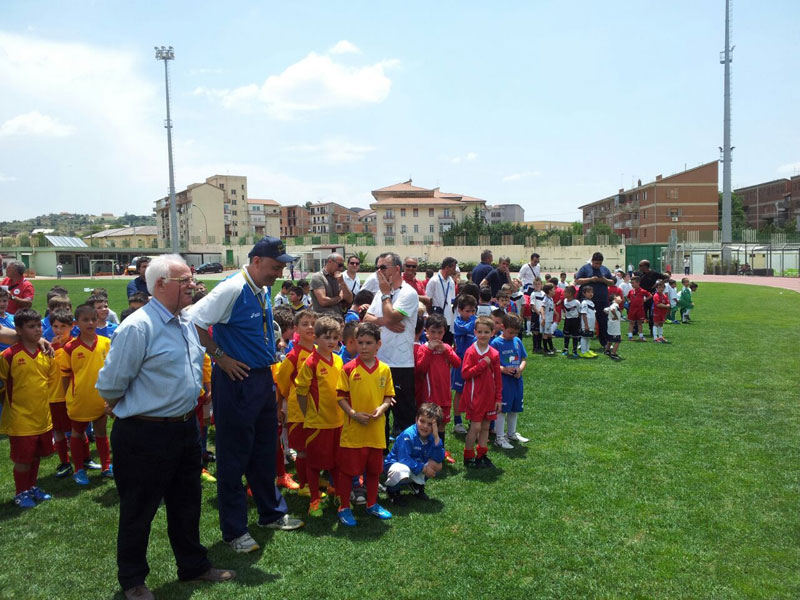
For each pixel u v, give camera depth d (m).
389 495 4.65
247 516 4.34
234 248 70.94
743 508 4.39
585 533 4.04
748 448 5.72
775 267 49.03
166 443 3.32
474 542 3.93
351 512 4.31
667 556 3.72
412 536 4.04
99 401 5.11
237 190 97.56
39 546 3.94
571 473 5.14
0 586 3.44
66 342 5.46
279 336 7.22
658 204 70.88
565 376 9.21
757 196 92.06
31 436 4.59
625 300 14.34
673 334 13.92
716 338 13.13
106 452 5.30
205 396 5.66
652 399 7.67
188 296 3.44
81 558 3.78
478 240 63.00
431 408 4.66
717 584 3.40
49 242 64.75
